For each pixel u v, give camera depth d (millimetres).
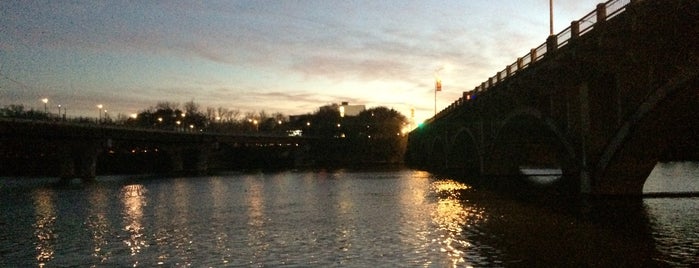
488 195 53844
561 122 49000
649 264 23188
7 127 84438
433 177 89250
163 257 26406
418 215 39094
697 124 36500
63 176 108188
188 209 46750
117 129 109625
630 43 35312
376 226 34219
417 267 23250
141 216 42344
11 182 98562
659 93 32750
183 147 152875
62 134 94500
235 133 171375
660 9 32219
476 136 89562
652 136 37188
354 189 66812
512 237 29453
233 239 30750
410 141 189500
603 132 41688
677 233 29562
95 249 28859
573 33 42562
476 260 24250
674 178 68375
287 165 193625
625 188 43969
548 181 73438
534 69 52250
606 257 24484
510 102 65938
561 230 31312
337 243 28828
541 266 23125
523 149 83188
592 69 41500
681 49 31859
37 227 37500
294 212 43031
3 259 26984
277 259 25391
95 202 55219
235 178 104938
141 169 165625
